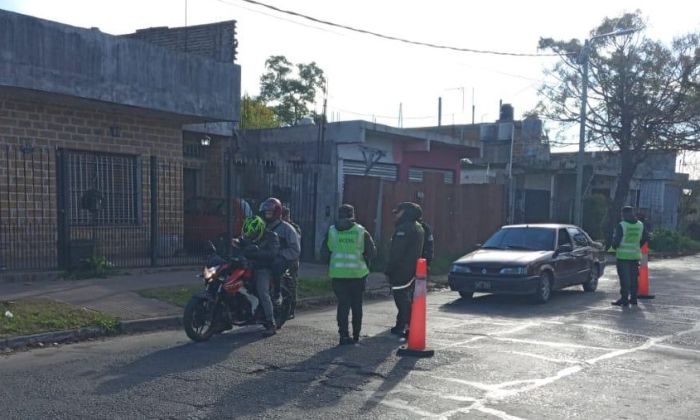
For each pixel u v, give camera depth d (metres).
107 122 15.15
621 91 26.23
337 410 5.82
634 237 12.31
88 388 6.43
